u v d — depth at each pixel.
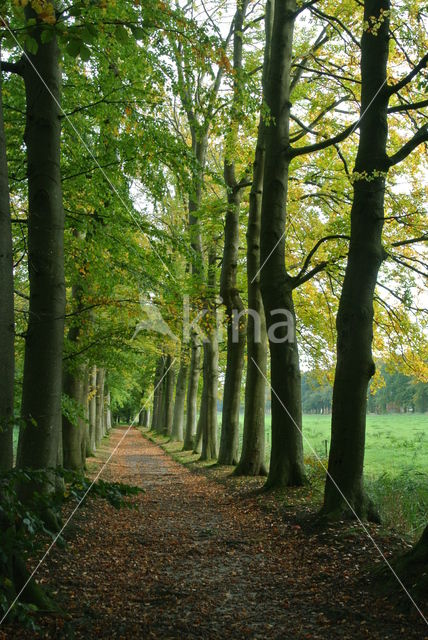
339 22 11.95
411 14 9.84
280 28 12.94
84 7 5.48
